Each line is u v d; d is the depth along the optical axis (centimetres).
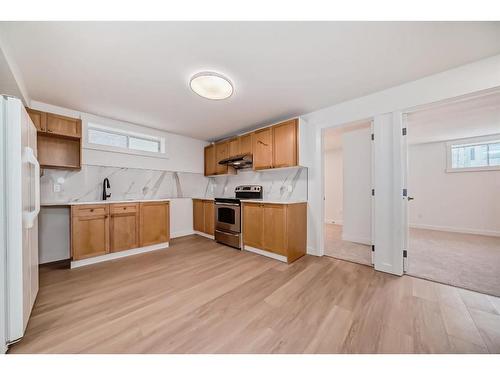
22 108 129
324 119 294
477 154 465
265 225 298
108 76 211
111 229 283
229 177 454
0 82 190
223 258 291
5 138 121
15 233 124
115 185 343
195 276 230
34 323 147
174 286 206
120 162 350
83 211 262
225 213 363
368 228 370
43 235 275
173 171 423
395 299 181
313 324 148
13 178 123
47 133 261
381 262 245
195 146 464
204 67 195
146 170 383
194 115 321
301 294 190
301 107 291
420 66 195
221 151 428
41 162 269
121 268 254
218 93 223
